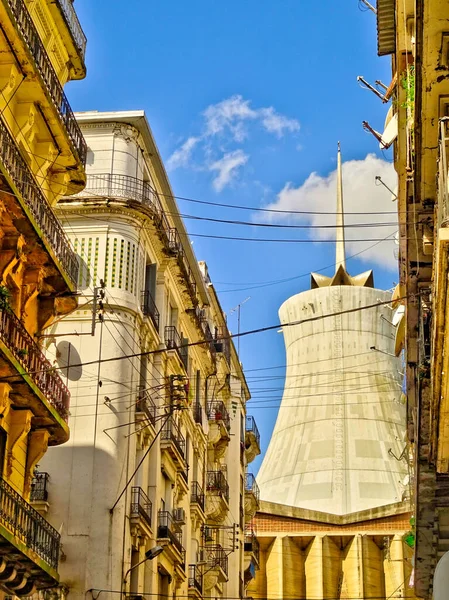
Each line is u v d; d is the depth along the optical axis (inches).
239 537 2190.0
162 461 1555.1
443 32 718.5
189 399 1749.5
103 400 1391.5
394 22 1104.2
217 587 1947.6
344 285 3937.0
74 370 1403.8
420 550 1225.4
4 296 882.1
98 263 1440.7
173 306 1713.8
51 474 1363.2
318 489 3636.8
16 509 873.5
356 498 3580.2
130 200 1461.6
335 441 3742.6
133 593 1381.6
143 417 1428.4
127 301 1435.8
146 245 1539.1
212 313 2110.0
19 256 940.0
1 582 908.0
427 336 924.6
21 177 919.7
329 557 3457.2
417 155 834.2
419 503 1124.5
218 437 1974.7
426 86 762.2
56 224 1002.7
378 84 1188.5
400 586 3095.5
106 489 1354.6
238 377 2321.6
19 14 935.7
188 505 1748.3
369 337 3858.3
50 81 1003.3
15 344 901.2
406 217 1019.9
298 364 3937.0
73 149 1055.6
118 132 1499.8
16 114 981.2
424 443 1007.0
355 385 3831.2
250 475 2428.6
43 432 994.7
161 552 1498.5
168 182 1631.4
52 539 959.0
